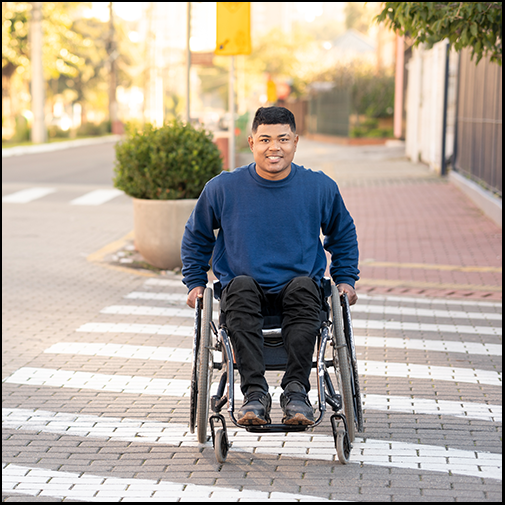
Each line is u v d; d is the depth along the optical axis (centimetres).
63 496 373
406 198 1558
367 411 482
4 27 3997
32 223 1343
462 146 1717
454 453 417
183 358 604
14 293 833
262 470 399
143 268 975
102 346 636
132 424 468
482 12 735
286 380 388
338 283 431
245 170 413
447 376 553
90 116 8694
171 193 935
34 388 535
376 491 371
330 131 4078
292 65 8412
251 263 407
